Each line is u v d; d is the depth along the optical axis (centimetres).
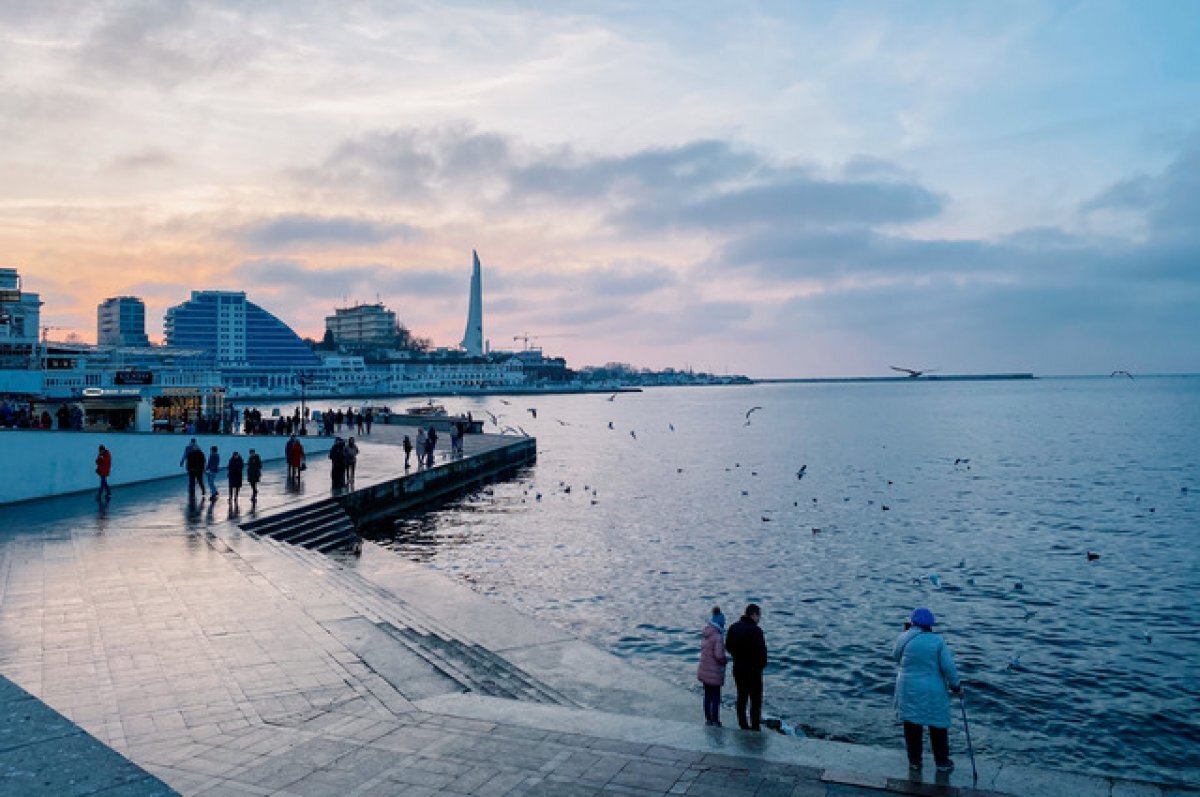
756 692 1111
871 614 2608
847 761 938
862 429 13650
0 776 841
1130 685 2003
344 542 2872
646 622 2470
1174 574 3177
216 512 2712
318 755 945
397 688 1214
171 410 4944
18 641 1355
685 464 7706
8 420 3872
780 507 4947
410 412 11150
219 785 859
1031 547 3731
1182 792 842
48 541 2191
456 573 3072
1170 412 18088
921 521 4447
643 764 926
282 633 1438
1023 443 10156
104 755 900
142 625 1459
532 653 1659
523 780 879
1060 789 851
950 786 861
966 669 2119
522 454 7162
